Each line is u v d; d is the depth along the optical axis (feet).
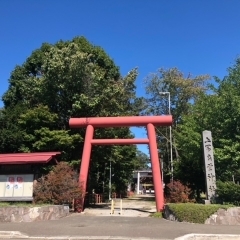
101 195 122.83
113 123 73.10
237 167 64.23
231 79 70.95
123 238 36.09
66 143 79.66
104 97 85.40
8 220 51.37
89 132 73.77
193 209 50.67
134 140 72.38
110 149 93.81
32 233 39.73
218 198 59.41
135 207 92.32
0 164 67.00
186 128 84.84
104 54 109.09
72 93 85.30
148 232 40.06
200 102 81.71
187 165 91.04
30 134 83.82
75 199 69.26
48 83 85.30
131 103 128.16
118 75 112.37
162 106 144.77
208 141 63.10
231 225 47.52
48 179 64.95
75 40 108.99
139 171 258.37
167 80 142.20
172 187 69.62
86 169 72.08
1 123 88.69
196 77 141.08
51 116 83.10
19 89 105.29
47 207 55.31
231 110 65.05
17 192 65.82
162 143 144.25
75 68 82.28
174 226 45.78
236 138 64.34
